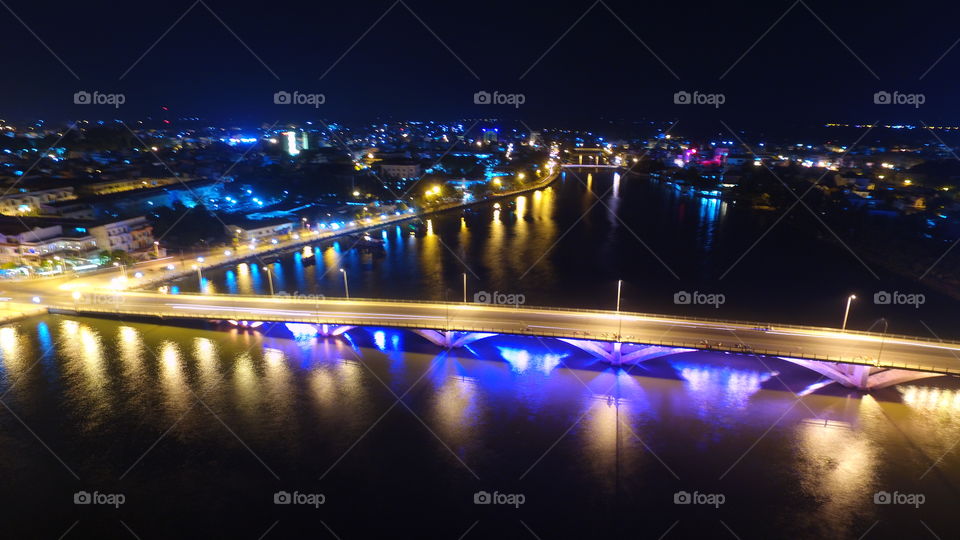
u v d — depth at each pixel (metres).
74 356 64.94
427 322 67.06
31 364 62.81
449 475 44.62
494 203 180.50
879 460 45.84
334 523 39.78
